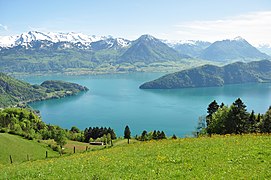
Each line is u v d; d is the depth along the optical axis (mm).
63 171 27281
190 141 38188
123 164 27703
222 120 86188
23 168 32688
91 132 158500
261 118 96375
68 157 40281
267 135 40000
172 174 22734
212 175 21578
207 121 105125
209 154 28844
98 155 35844
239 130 84500
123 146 45188
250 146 31016
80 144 119812
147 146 38438
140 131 198375
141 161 28469
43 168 30281
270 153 27141
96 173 25062
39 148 94312
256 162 24641
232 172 22062
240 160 25594
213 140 37219
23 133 126500
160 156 29516
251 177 20578
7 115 181125
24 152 82875
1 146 81000
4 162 70938
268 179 19984
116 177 23156
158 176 22625
